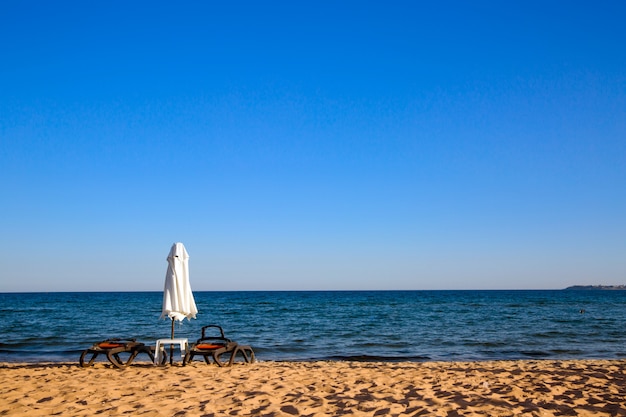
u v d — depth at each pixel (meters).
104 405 7.68
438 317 40.97
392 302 77.38
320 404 7.84
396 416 7.16
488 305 65.44
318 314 45.81
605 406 7.70
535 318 39.38
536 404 7.86
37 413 7.18
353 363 14.62
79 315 43.81
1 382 9.55
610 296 118.69
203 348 12.09
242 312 49.09
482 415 7.20
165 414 7.20
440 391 8.87
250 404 7.81
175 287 12.13
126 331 28.08
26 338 24.34
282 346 21.69
